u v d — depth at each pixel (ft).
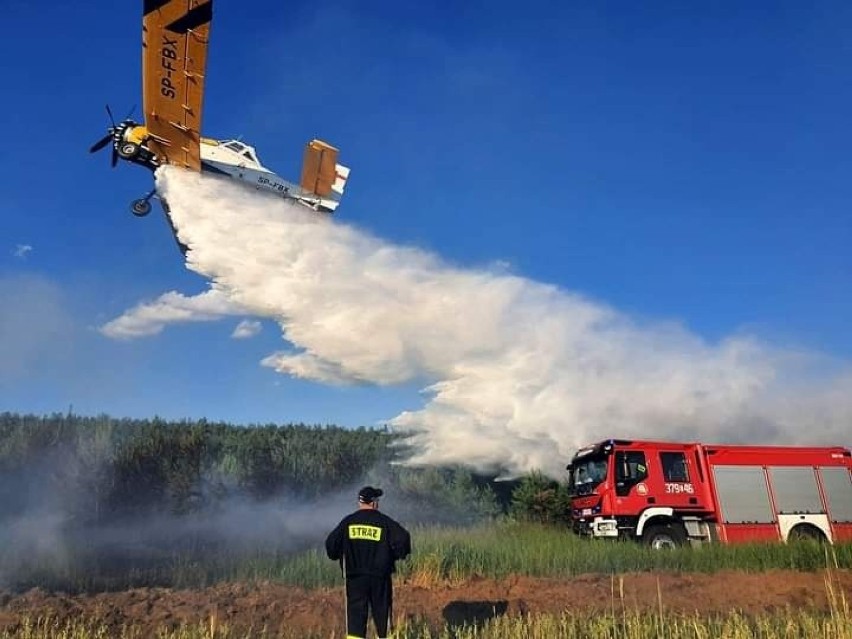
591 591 38.19
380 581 24.86
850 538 57.62
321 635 30.27
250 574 39.42
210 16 55.72
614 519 55.77
